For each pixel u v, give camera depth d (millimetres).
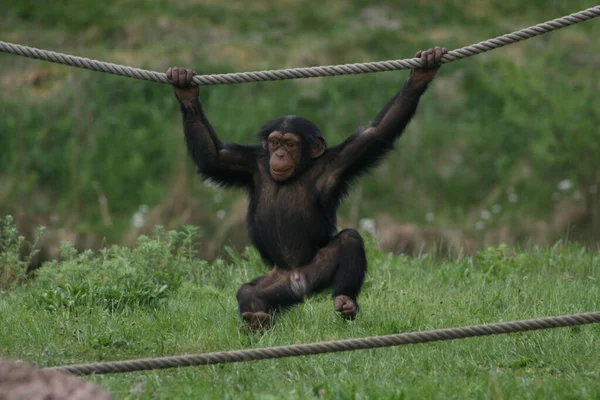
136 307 13555
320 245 12656
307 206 12562
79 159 34375
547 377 10023
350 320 12328
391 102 12453
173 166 33438
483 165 34438
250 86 36438
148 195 33125
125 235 30422
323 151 12711
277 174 12391
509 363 10859
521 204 32250
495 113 36156
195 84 11531
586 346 11227
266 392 9117
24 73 37125
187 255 17469
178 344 11703
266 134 12852
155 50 38062
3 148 34500
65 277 14828
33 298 14023
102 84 36562
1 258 16500
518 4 42406
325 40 39219
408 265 17062
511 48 38125
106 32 39750
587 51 35719
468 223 31672
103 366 9477
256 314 11844
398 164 34625
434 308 13492
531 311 13250
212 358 9492
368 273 15797
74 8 41625
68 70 37062
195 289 15148
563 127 30188
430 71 11859
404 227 30266
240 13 41688
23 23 40719
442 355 10977
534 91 30594
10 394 6836
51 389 6938
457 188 33750
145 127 35562
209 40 39188
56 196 33438
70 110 35688
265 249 12859
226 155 12781
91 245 29828
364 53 37938
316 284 12461
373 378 10008
